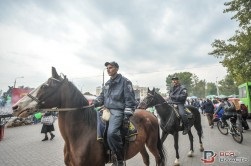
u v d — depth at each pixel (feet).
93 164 12.65
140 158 24.58
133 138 13.85
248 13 62.54
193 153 26.40
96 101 14.29
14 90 60.34
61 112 12.49
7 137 43.75
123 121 13.17
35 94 11.98
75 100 12.65
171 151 27.78
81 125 12.63
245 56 66.49
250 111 63.41
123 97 13.39
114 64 13.46
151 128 16.47
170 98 25.29
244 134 38.88
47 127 39.42
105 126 12.85
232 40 70.54
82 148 12.25
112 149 12.53
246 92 65.16
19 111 11.53
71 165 12.78
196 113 27.94
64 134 12.55
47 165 23.16
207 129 48.70
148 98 23.88
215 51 71.72
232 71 70.54
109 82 13.64
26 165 23.27
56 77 12.56
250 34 64.13
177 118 23.15
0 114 44.60
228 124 38.65
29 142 37.63
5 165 23.29
